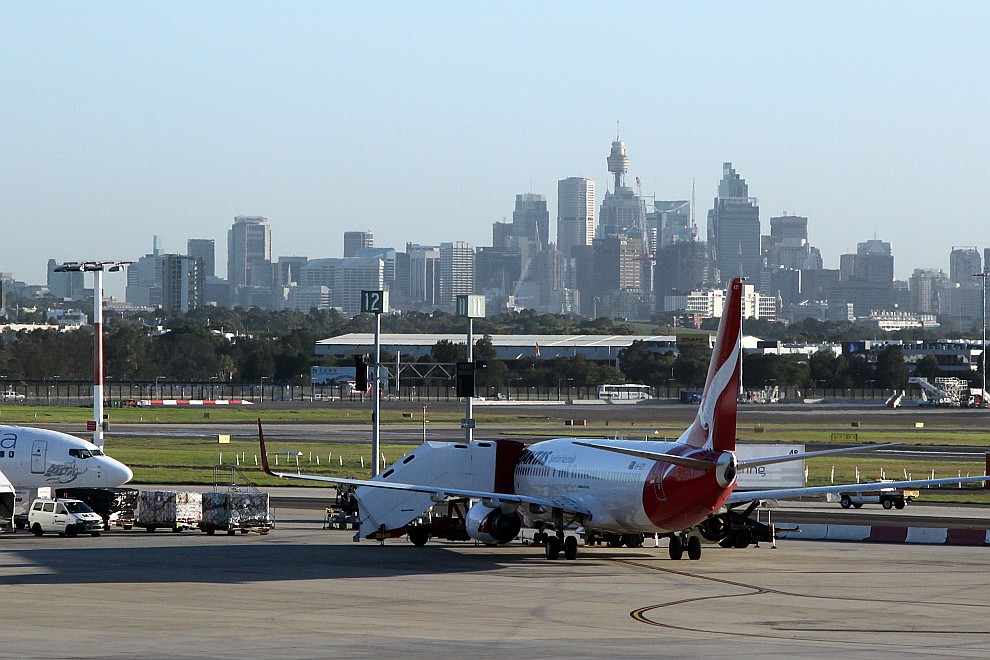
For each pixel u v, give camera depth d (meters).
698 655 70.31
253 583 101.62
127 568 111.25
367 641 74.06
